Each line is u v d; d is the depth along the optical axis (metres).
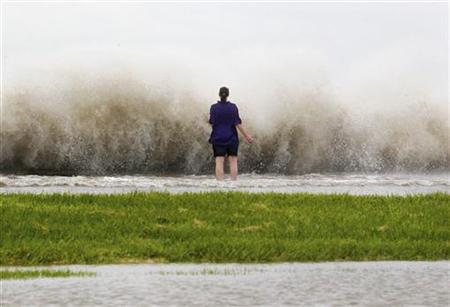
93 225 28.39
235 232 27.97
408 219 30.00
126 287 21.91
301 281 22.73
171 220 29.16
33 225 27.84
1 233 27.11
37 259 25.23
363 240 27.44
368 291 21.62
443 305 20.30
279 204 31.95
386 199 33.62
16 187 40.38
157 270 24.16
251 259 25.66
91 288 21.75
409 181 45.38
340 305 20.27
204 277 23.19
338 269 24.34
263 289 21.78
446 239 27.91
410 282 22.64
